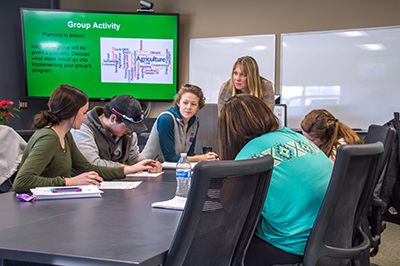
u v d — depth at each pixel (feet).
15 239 2.80
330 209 3.20
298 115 14.47
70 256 2.47
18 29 15.35
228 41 15.21
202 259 2.77
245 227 3.11
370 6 13.57
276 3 14.67
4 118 10.65
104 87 15.37
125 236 2.88
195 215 2.35
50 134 4.96
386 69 13.42
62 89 5.27
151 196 4.46
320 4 14.16
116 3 16.20
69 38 15.12
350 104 13.87
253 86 8.64
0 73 14.67
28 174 4.53
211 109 9.86
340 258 3.37
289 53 14.53
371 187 3.91
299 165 3.58
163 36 15.15
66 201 4.15
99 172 5.86
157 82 15.34
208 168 2.30
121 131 6.67
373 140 6.05
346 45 13.85
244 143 3.88
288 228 3.67
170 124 8.17
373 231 5.61
